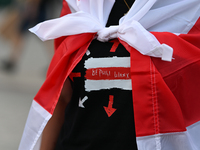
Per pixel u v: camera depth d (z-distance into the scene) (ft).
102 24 3.92
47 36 3.97
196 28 3.70
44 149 4.17
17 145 8.33
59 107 4.19
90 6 3.98
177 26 3.73
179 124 3.23
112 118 3.49
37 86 13.79
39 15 16.37
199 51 3.41
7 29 17.24
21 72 15.70
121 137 3.44
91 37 3.87
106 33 3.67
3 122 9.80
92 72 3.61
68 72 3.72
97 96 3.59
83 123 3.69
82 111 3.67
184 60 3.40
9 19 17.20
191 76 3.40
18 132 9.16
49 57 17.47
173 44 3.45
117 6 4.01
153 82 3.30
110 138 3.49
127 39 3.47
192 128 3.42
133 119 3.41
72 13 4.02
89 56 3.70
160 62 3.37
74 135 3.73
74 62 3.71
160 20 3.71
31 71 15.89
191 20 3.72
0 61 16.81
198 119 3.43
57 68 3.78
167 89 3.25
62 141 3.88
